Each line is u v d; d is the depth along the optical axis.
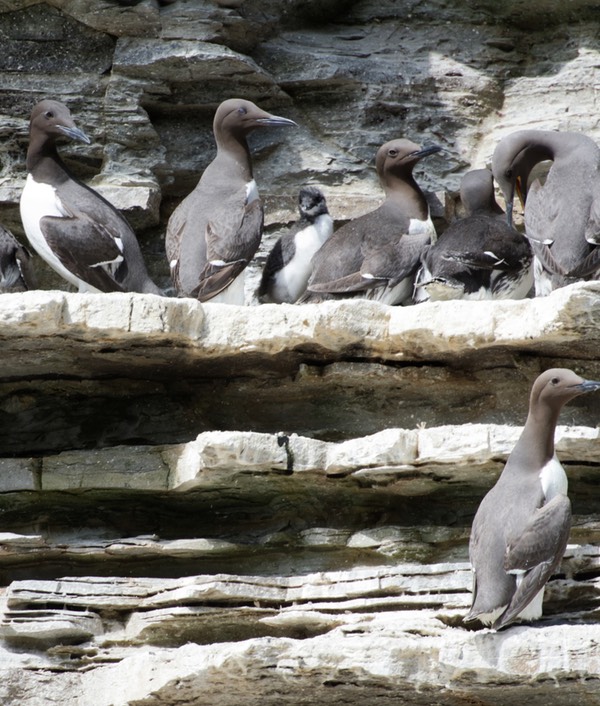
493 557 11.34
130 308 12.65
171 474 12.88
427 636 11.55
